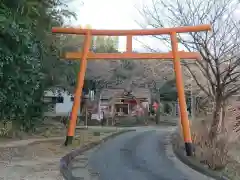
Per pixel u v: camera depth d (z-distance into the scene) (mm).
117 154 13805
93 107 35875
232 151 12695
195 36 13656
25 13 12742
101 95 38219
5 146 14266
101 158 12711
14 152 12664
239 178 9375
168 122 37594
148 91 40531
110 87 38938
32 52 11484
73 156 12867
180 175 9914
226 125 13078
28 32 10789
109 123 33562
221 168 10398
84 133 21719
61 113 35281
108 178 9242
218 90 12578
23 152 12805
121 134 22562
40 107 21078
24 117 19234
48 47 17906
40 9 15109
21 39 10383
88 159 12438
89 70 34719
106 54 15570
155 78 27734
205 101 16625
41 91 19875
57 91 27094
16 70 10695
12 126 18516
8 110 13125
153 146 16547
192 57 14195
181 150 14344
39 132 20875
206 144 12430
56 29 15758
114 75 37219
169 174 10023
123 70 36906
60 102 37188
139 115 37156
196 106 18156
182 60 15500
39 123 22344
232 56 12461
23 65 11250
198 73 15609
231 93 12695
